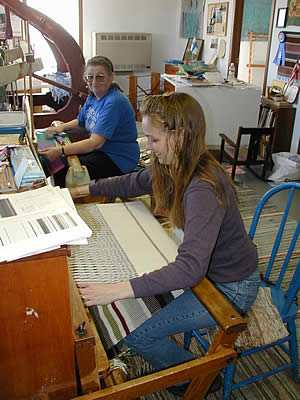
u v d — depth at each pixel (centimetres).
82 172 192
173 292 123
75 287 89
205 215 95
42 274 65
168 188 120
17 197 79
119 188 138
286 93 401
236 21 455
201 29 538
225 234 112
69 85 282
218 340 92
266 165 373
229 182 107
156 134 100
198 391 103
